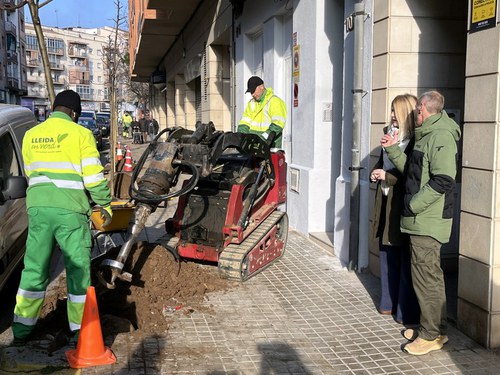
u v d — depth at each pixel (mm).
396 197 4504
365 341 4371
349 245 6156
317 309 5066
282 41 9203
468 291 4305
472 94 4109
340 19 7289
